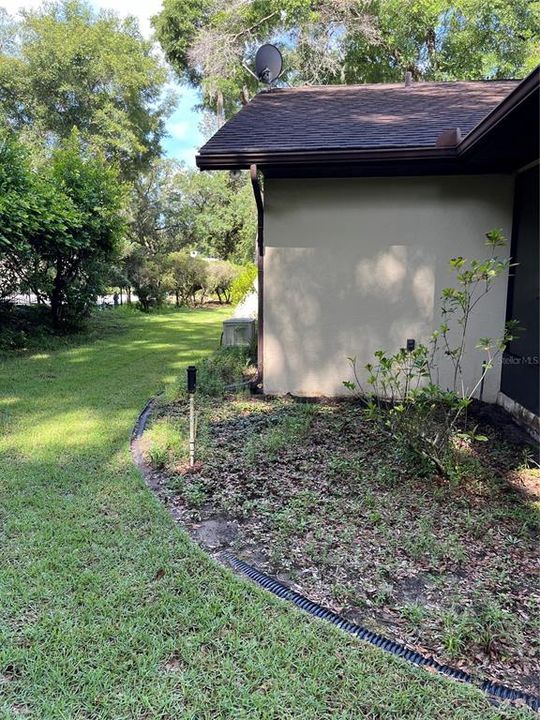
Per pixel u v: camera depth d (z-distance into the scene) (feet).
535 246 14.48
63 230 27.37
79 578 7.29
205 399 17.28
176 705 5.21
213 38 49.29
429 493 10.38
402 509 9.73
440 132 15.98
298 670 5.70
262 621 6.50
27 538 8.38
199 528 9.07
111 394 18.20
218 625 6.40
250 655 5.91
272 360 18.33
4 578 7.26
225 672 5.64
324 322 17.90
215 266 66.54
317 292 17.76
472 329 17.34
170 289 59.67
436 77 48.29
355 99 22.33
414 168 16.33
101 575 7.38
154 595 7.00
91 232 31.19
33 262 28.91
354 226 17.29
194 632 6.29
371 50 51.55
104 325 39.40
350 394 18.12
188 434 13.61
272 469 11.57
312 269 17.65
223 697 5.31
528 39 42.06
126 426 14.48
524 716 5.17
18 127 69.97
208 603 6.84
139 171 74.69
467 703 5.32
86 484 10.53
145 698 5.27
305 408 16.29
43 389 18.83
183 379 19.44
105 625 6.35
